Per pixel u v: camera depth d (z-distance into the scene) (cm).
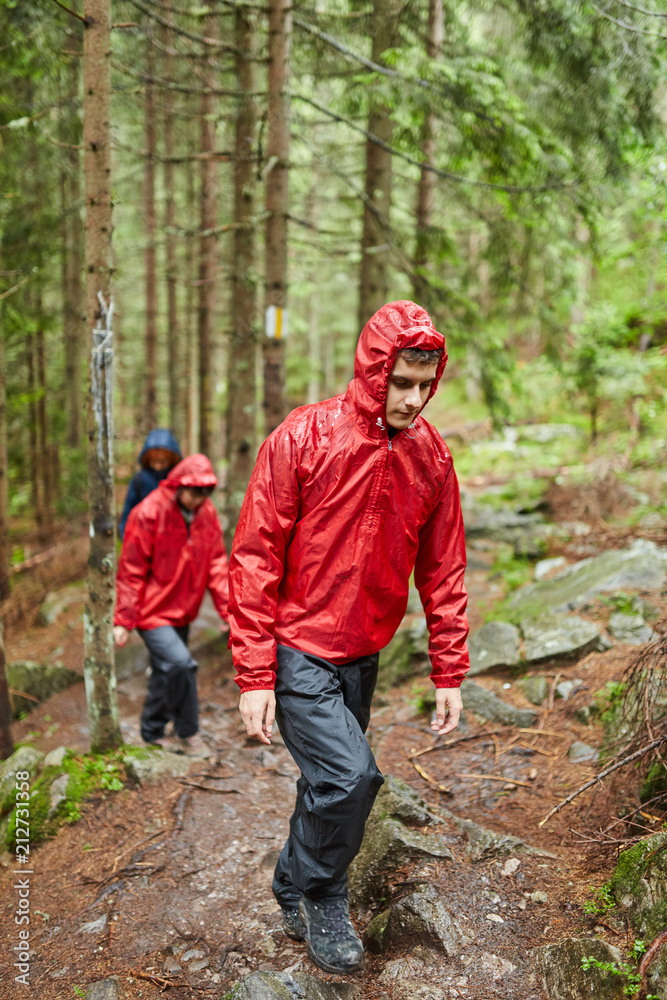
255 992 201
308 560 204
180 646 379
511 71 530
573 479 805
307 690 200
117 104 700
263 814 329
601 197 565
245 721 196
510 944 218
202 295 865
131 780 339
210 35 620
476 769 331
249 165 596
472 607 524
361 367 196
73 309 898
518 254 662
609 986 191
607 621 436
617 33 447
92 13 303
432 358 189
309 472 200
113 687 355
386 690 442
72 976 229
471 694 386
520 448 1134
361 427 199
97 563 342
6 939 248
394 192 888
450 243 652
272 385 538
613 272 1059
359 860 262
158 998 218
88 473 337
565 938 213
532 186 527
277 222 517
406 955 219
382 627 215
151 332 914
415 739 367
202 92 495
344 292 2036
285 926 239
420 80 473
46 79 596
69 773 330
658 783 259
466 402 1862
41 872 287
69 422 977
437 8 564
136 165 882
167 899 266
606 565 506
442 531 219
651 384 933
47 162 729
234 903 263
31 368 991
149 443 455
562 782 308
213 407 897
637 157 514
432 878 247
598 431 996
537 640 423
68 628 654
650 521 618
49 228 744
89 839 305
